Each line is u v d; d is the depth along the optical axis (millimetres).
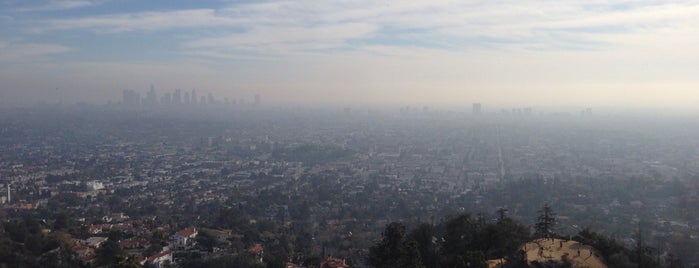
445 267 69000
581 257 63969
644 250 69688
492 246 69500
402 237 64375
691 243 102438
